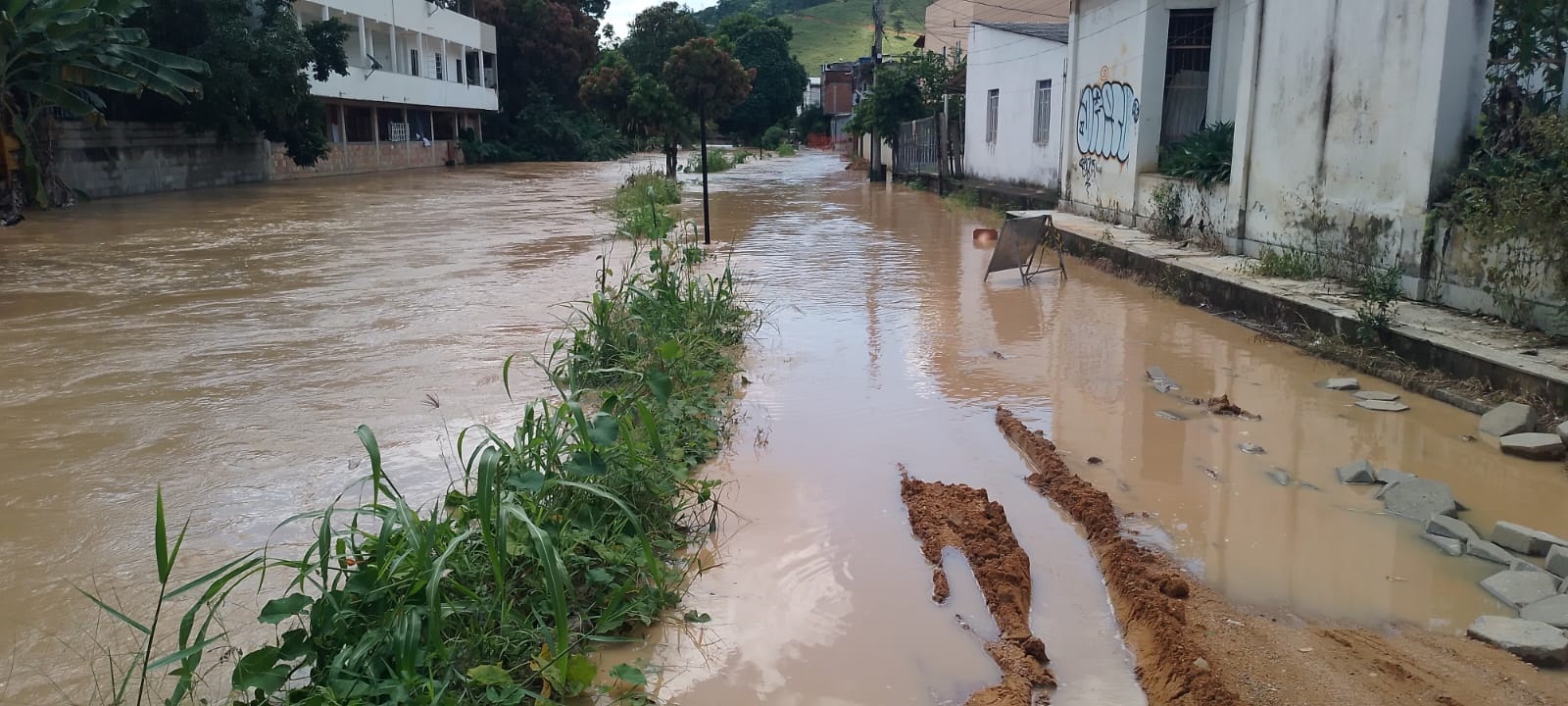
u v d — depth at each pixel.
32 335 8.23
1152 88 13.30
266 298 9.98
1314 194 9.48
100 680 3.25
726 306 8.51
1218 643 3.51
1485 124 7.84
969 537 4.32
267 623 3.22
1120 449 5.54
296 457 5.27
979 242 14.66
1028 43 19.17
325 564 3.33
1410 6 8.00
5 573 3.98
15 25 17.58
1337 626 3.68
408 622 3.03
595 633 3.54
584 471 4.05
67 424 5.84
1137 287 10.77
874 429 5.86
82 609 3.70
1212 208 11.49
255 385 6.65
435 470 5.07
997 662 3.43
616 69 27.61
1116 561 4.08
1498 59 8.19
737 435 5.74
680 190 24.70
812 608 3.79
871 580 4.00
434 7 40.56
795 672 3.38
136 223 17.56
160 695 3.17
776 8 123.62
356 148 36.16
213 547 4.23
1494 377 6.24
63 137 21.80
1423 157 7.94
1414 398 6.54
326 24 28.20
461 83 44.31
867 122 31.38
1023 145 19.70
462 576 3.56
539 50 50.88
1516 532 4.24
